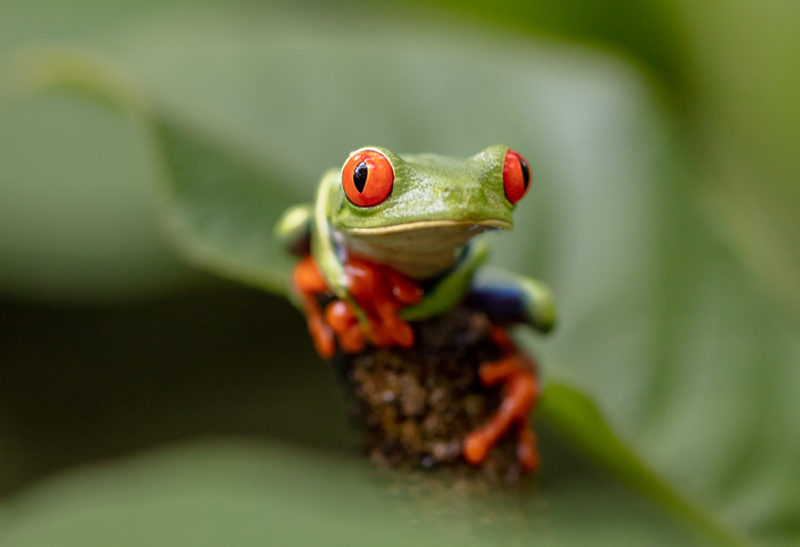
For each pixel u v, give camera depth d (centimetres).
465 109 29
